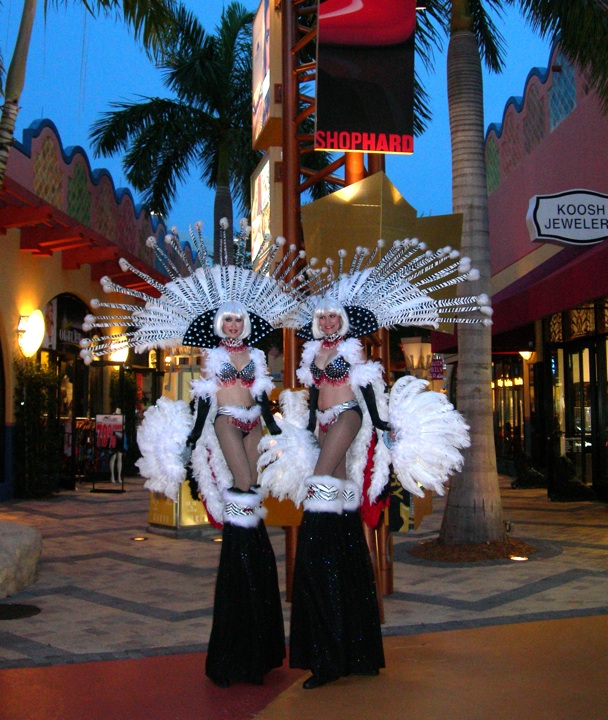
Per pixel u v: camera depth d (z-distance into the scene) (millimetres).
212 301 4988
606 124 13148
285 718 3969
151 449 4875
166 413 4938
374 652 4531
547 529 10422
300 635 4477
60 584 7504
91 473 18109
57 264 15938
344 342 4727
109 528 11148
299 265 6918
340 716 3971
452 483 9000
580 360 14078
